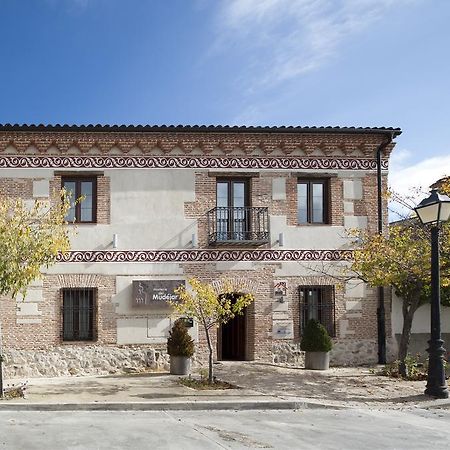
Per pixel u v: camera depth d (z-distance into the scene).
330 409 12.47
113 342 17.95
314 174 19.22
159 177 18.64
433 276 13.66
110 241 18.25
